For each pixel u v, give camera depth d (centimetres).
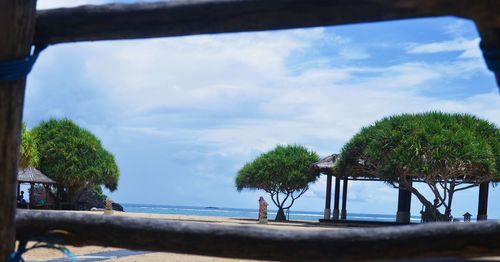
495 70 336
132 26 403
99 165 5119
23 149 3241
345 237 411
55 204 5006
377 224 3612
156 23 398
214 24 387
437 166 3022
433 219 3152
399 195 3725
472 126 3219
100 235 450
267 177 4972
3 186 405
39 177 4300
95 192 6044
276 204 5091
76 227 453
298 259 420
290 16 369
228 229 432
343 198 4100
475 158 2955
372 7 349
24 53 407
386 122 3300
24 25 402
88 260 1040
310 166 4659
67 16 412
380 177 3391
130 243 446
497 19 259
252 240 425
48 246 453
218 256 434
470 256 399
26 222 456
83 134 5066
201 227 437
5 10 393
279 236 421
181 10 388
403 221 3694
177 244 438
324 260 415
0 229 409
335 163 3894
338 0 355
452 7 261
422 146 3048
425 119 3191
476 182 3288
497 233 393
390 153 3170
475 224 400
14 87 404
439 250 398
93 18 409
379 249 405
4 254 412
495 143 3136
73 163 4909
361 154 3519
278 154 5038
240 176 5300
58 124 5006
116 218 450
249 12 375
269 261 432
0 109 400
